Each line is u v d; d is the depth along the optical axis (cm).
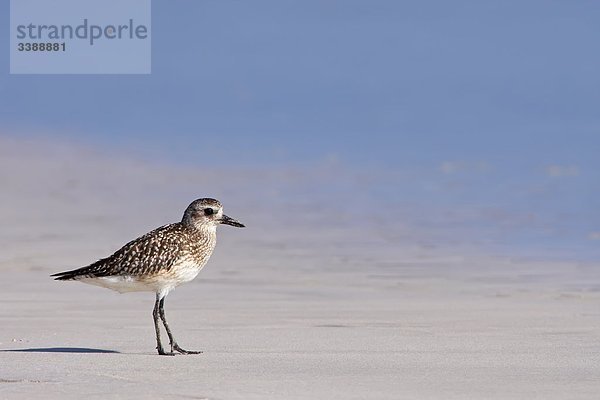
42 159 4672
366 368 1447
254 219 3328
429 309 2016
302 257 2695
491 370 1432
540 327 1819
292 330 1794
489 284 2319
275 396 1264
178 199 3762
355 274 2453
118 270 1598
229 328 1816
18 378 1371
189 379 1367
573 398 1258
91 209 3547
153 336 1738
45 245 2880
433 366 1463
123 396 1262
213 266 2573
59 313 1959
